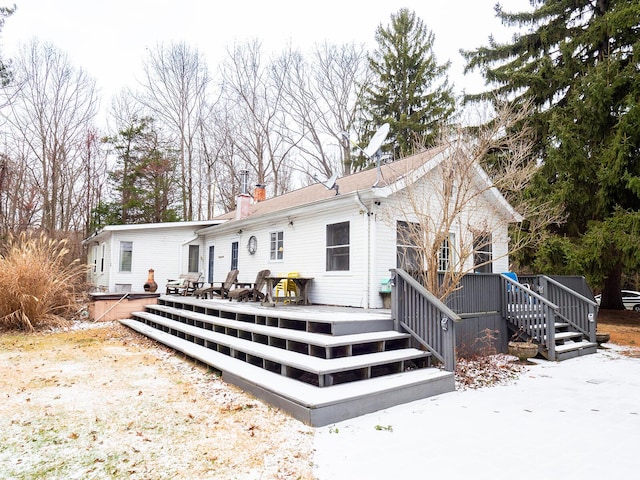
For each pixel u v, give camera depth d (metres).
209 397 4.53
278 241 11.38
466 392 5.02
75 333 9.07
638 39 11.80
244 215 13.45
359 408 4.05
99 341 8.13
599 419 4.06
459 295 6.91
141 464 2.95
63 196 23.31
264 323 6.92
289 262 10.75
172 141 26.12
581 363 6.88
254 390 4.54
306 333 5.74
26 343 7.80
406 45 24.73
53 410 4.05
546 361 6.98
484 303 7.38
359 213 8.55
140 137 25.64
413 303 5.77
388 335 5.52
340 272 8.95
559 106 13.94
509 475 2.87
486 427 3.80
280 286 10.47
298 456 3.12
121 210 24.08
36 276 9.28
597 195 11.96
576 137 12.32
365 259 8.31
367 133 24.58
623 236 10.59
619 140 11.05
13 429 3.57
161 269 16.31
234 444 3.32
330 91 25.22
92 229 22.52
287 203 12.33
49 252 10.55
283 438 3.45
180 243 16.66
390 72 24.86
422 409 4.32
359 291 8.40
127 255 15.79
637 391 5.12
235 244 13.95
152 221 24.56
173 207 25.62
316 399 3.88
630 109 10.90
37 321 9.29
